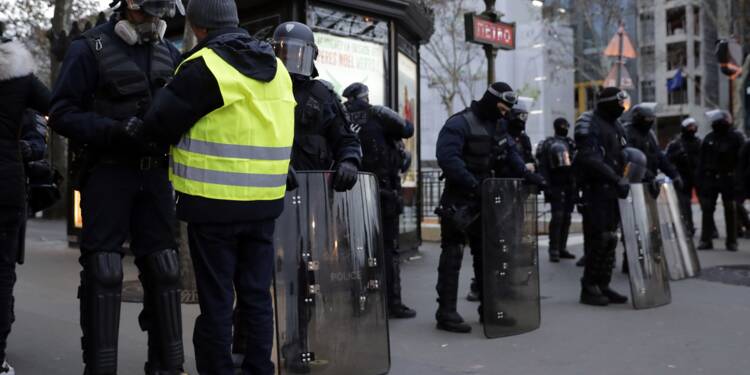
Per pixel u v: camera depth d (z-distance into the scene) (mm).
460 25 27172
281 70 3158
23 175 3668
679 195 8195
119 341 4625
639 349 4688
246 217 2998
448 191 5238
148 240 3314
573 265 8883
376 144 5688
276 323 3648
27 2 18328
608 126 6352
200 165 2910
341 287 3807
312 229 3754
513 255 5215
